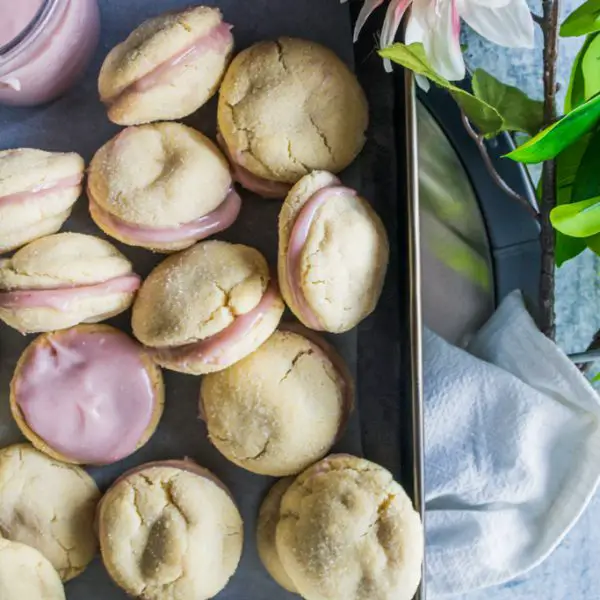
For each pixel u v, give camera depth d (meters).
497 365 0.74
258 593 0.70
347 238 0.67
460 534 0.73
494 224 0.75
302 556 0.66
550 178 0.69
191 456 0.71
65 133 0.72
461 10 0.64
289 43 0.70
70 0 0.69
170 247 0.69
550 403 0.72
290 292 0.67
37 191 0.68
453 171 0.75
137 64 0.67
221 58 0.70
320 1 0.72
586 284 0.79
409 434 0.68
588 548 0.78
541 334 0.73
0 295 0.68
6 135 0.72
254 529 0.71
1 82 0.70
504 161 0.75
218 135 0.71
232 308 0.67
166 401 0.71
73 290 0.68
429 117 0.74
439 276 0.75
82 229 0.71
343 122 0.69
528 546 0.73
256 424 0.69
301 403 0.69
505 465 0.72
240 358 0.68
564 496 0.73
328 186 0.68
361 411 0.70
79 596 0.71
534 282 0.75
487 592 0.78
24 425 0.70
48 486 0.69
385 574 0.66
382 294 0.70
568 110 0.69
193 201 0.69
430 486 0.72
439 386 0.72
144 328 0.68
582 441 0.73
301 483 0.68
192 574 0.67
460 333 0.75
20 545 0.67
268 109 0.69
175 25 0.68
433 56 0.65
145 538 0.68
